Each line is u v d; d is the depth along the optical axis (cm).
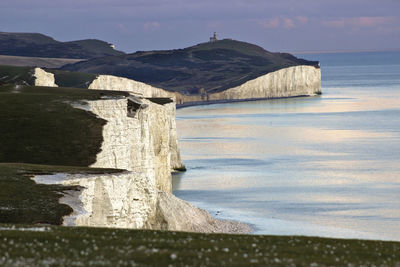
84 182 10325
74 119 15688
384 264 5647
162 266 5166
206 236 6756
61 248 5684
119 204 10850
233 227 15275
